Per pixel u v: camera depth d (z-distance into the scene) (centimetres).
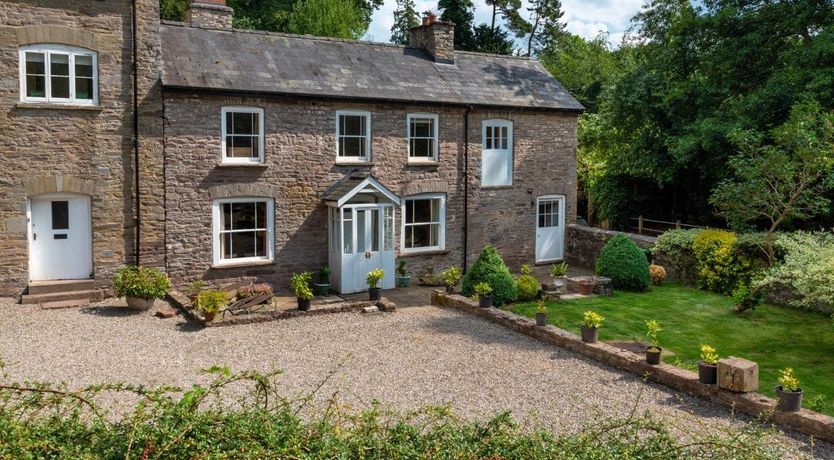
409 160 1883
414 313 1470
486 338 1246
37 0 1398
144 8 1498
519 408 887
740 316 1420
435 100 1873
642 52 2422
